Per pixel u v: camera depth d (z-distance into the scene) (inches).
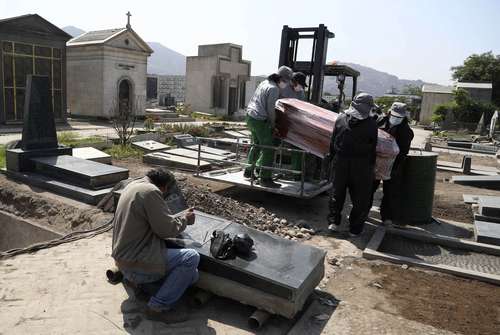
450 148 908.0
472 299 175.8
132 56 981.8
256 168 318.3
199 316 149.0
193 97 1401.3
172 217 142.7
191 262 143.9
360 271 200.1
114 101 890.1
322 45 357.7
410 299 173.0
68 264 186.5
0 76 709.9
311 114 278.7
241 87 1437.0
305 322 148.6
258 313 144.0
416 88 3248.0
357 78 422.3
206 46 1389.0
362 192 241.4
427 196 279.0
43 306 148.8
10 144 361.4
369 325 149.7
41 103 346.9
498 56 2337.6
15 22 714.2
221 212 258.4
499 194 407.2
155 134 604.7
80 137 607.2
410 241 254.1
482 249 237.6
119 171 315.9
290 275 144.2
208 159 331.3
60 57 799.7
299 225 263.9
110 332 135.5
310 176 324.5
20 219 288.2
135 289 156.9
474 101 1753.2
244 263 149.5
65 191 301.7
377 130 234.2
